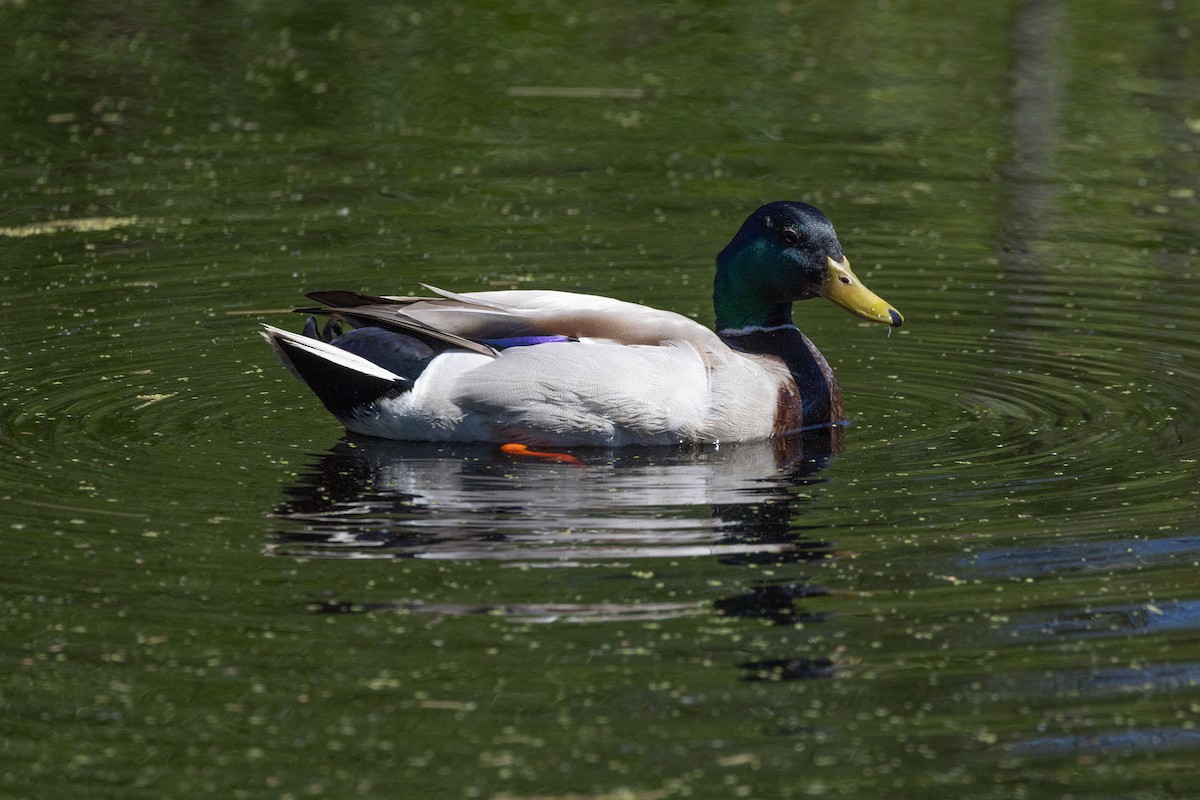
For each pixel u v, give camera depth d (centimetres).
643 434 1189
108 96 2189
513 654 856
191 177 1906
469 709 802
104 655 853
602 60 2419
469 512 1055
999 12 2694
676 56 2439
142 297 1529
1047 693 821
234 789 735
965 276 1633
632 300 1534
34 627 881
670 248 1688
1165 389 1316
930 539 1010
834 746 775
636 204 1833
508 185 1898
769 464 1163
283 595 922
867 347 1454
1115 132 2100
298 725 787
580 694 816
